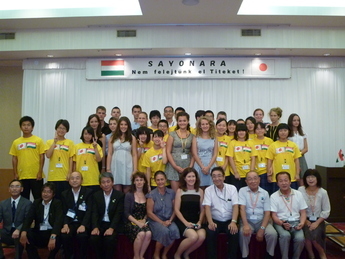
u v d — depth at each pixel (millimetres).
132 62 5988
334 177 4945
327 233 3617
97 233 3396
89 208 3541
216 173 3529
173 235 3396
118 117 5312
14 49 5555
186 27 5398
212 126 4086
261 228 3410
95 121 4406
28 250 3393
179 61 5941
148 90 6051
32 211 3465
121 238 3514
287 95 5988
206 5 4594
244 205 3564
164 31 5406
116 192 3609
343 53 5758
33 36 5551
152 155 4098
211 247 3383
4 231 3559
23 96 6086
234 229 3391
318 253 3564
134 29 5438
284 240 3309
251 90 6004
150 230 3453
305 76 5992
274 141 4504
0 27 5473
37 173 4266
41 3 5059
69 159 4211
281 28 5410
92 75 6020
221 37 5383
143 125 4676
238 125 4250
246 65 5914
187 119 4023
